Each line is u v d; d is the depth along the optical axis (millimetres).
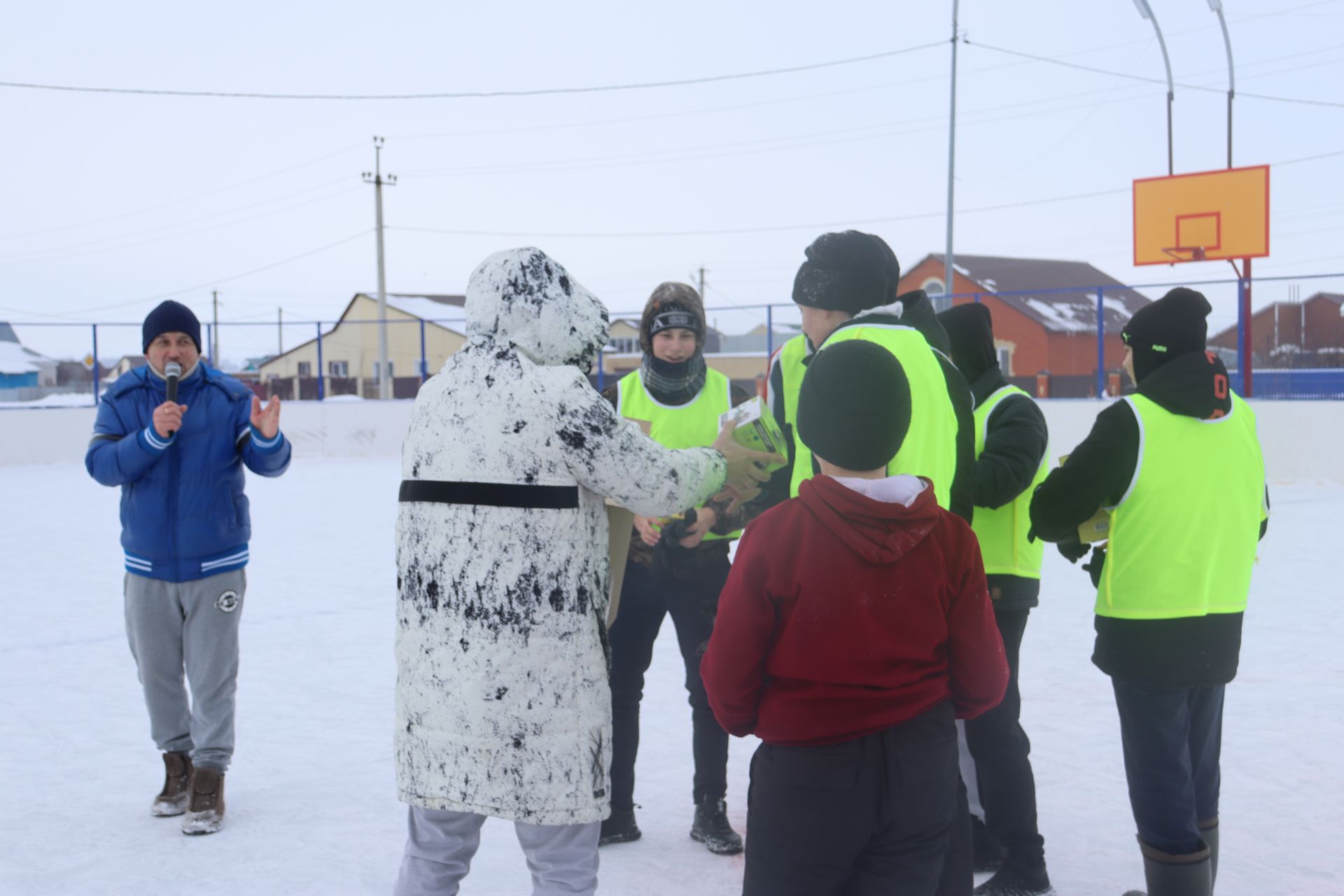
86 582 8969
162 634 3881
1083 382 26078
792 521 2164
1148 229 23156
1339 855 3408
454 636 2385
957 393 2650
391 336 40219
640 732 4875
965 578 2205
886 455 2172
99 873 3430
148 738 4816
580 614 2432
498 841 3748
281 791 4156
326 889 3307
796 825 2145
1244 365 17359
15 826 3822
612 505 2668
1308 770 4160
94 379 23094
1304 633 6559
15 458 22125
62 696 5492
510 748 2359
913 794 2141
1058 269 50312
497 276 2510
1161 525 2775
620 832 3676
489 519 2371
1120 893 3207
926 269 48062
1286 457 16016
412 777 2447
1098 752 4441
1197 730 2930
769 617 2152
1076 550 2980
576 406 2391
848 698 2121
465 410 2430
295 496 15805
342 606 7867
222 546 3861
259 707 5266
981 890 3205
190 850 3604
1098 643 2943
